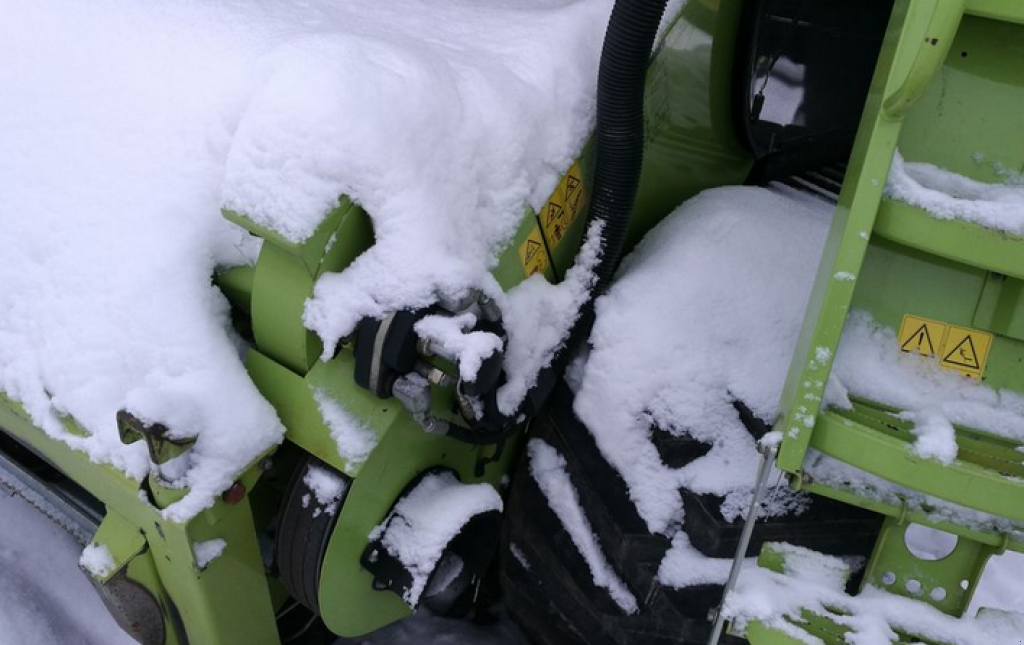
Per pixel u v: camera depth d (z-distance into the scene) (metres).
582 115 1.66
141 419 1.34
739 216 1.76
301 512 1.49
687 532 1.59
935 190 1.18
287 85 1.35
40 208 1.62
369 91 1.35
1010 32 1.14
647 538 1.61
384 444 1.47
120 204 1.56
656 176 1.86
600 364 1.64
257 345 1.51
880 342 1.29
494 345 1.35
